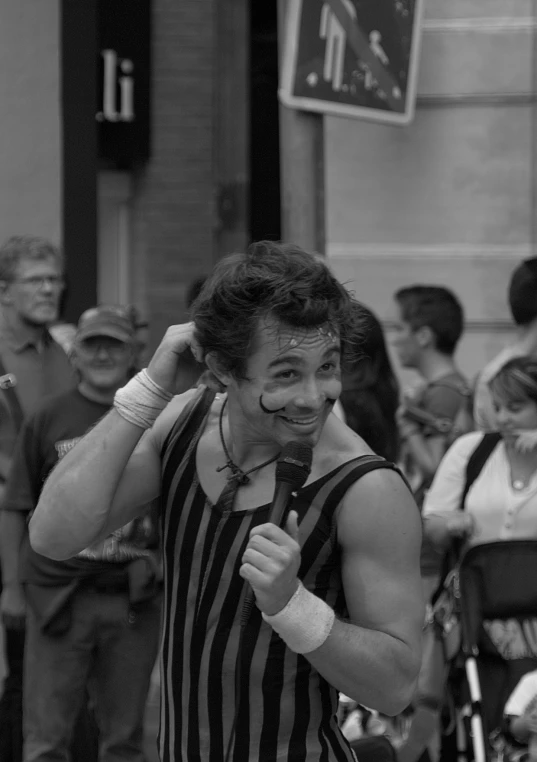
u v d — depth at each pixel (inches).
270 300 140.5
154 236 534.9
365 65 355.9
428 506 299.6
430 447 336.8
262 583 136.5
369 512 145.9
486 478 294.8
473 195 423.5
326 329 142.5
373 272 425.4
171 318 536.7
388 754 180.2
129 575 278.4
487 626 267.4
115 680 281.6
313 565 146.8
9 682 299.6
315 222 351.3
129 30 513.3
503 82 420.5
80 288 447.5
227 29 534.9
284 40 351.9
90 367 282.4
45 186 440.1
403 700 145.2
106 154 515.8
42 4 436.8
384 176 423.2
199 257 538.3
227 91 535.5
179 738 152.9
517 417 290.0
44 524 154.9
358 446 151.3
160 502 158.7
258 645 147.8
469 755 270.5
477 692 258.8
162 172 532.1
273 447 150.8
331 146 423.8
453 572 276.2
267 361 141.9
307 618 139.4
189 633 151.4
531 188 421.7
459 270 424.5
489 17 419.2
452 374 350.3
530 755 251.3
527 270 336.8
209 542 150.7
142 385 152.8
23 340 321.7
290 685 148.3
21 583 281.0
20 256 320.2
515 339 390.6
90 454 153.4
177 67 529.7
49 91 439.8
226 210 540.7
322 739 150.3
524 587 267.3
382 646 142.3
